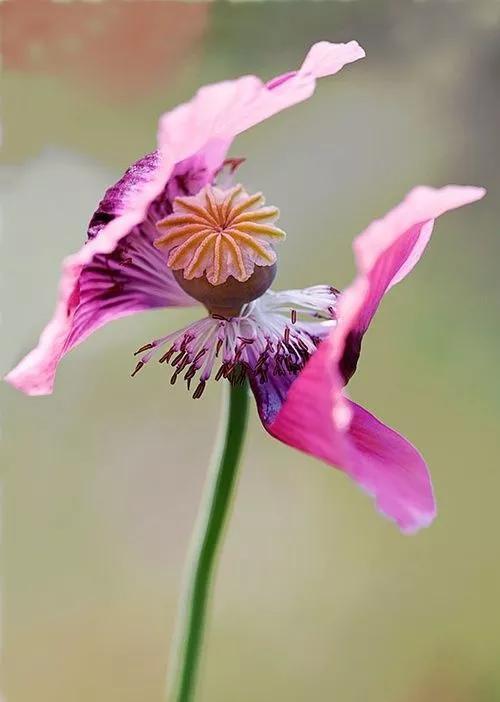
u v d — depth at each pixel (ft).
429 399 1.82
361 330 1.04
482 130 1.82
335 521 1.81
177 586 1.77
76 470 1.79
